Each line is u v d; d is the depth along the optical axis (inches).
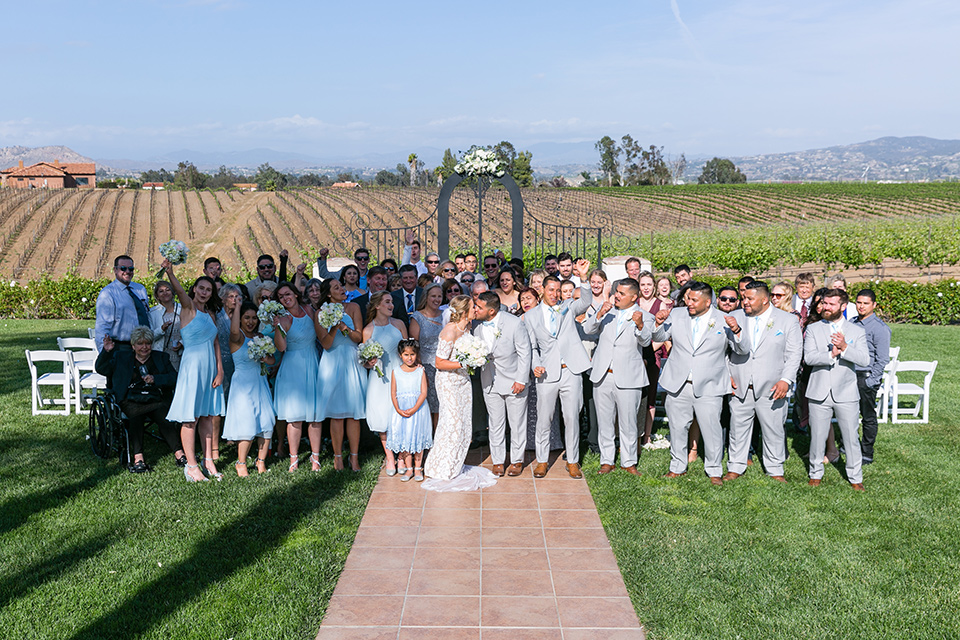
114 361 246.4
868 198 2549.2
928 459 259.4
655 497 223.8
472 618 156.1
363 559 183.2
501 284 281.4
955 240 1014.4
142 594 165.9
